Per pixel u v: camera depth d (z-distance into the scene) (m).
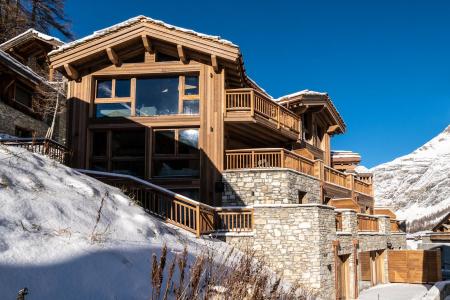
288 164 18.27
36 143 14.06
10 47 28.11
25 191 7.48
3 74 21.19
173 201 13.52
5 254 5.48
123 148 18.36
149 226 9.59
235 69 18.41
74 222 7.46
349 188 24.55
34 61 29.66
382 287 20.50
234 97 18.27
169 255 8.49
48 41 27.80
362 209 26.67
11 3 36.94
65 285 5.62
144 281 6.75
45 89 23.97
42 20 40.06
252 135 20.70
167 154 18.03
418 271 21.98
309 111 24.98
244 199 17.19
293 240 14.24
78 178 9.99
